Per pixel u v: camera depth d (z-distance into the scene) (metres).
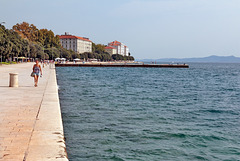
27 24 141.12
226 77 60.03
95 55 193.38
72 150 8.27
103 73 68.06
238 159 7.92
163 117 13.87
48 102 11.27
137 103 18.73
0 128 6.90
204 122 12.95
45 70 47.66
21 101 11.62
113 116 13.77
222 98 23.23
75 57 163.38
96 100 19.78
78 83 35.81
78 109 15.69
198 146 9.06
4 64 71.69
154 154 8.15
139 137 9.90
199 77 58.09
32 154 4.99
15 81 17.78
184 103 19.48
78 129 10.88
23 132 6.53
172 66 118.50
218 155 8.23
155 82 41.16
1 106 10.30
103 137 9.77
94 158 7.65
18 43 93.38
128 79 47.12
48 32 155.75
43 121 7.72
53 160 4.70
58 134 6.38
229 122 13.05
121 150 8.40
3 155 4.93
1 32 70.44
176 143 9.30
